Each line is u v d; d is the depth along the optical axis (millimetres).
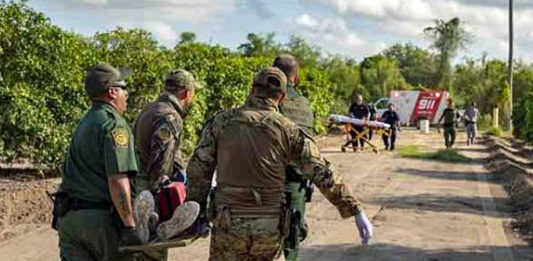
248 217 4633
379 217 11695
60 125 13508
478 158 25016
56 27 13469
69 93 13641
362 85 66750
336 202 4770
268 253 4695
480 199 14273
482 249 9508
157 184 5340
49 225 9742
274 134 4691
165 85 5746
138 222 4645
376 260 8648
